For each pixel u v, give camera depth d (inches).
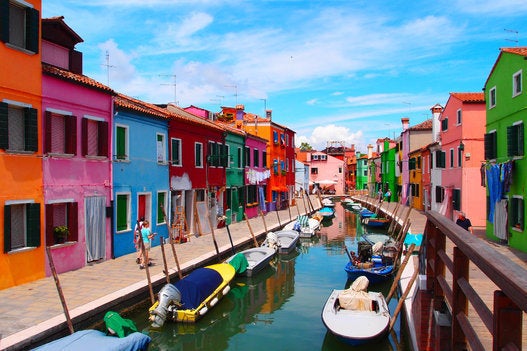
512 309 97.0
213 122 1074.7
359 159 3198.8
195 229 874.1
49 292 428.5
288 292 601.6
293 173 1920.5
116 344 299.9
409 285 395.9
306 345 414.0
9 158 449.4
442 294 228.8
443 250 227.8
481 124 949.8
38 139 488.1
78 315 361.1
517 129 641.6
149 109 738.2
